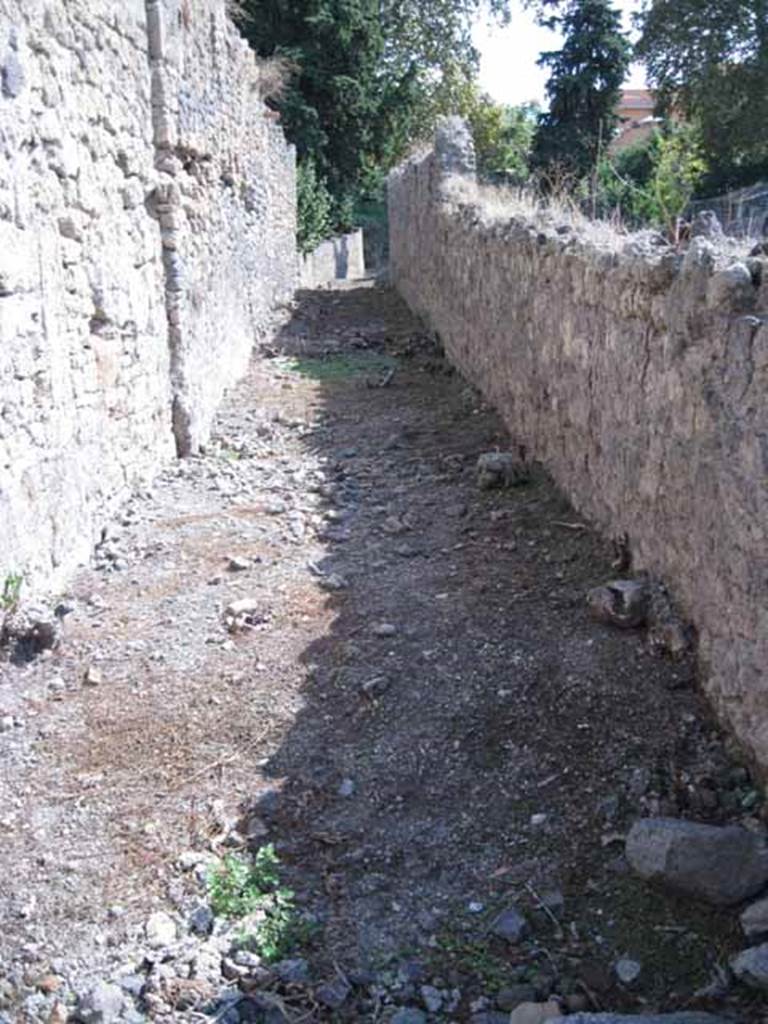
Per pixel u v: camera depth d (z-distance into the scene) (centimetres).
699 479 358
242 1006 257
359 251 2719
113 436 575
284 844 315
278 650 422
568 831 313
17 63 421
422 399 890
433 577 489
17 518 428
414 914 288
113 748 361
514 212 771
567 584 463
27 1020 254
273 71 1634
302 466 696
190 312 729
